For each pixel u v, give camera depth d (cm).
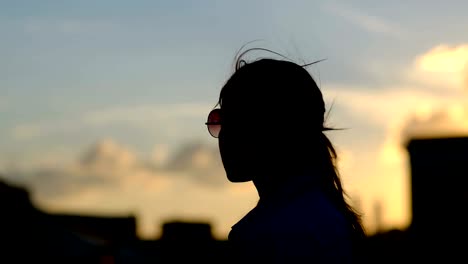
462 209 2672
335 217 175
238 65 196
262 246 165
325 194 186
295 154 185
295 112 186
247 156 187
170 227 2189
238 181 189
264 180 186
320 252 166
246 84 188
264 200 179
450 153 2733
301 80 188
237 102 188
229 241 171
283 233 166
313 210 173
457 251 2664
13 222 1237
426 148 2723
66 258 1195
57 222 1296
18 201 1270
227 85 191
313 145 187
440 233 2680
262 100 185
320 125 190
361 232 189
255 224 169
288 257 164
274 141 185
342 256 169
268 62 190
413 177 2795
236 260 168
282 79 187
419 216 2689
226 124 190
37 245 1226
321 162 188
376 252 190
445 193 2741
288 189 177
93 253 1227
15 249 1209
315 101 189
